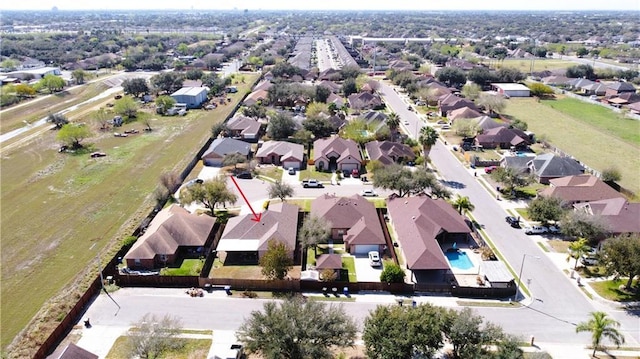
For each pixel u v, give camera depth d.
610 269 63.12
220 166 113.06
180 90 180.75
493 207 91.44
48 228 83.50
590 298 64.50
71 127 127.06
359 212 82.12
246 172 107.44
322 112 146.88
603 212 81.06
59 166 113.00
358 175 107.69
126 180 104.56
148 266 71.81
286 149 116.75
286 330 48.09
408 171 93.62
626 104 172.75
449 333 50.06
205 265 71.56
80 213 89.00
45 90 197.50
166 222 77.00
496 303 63.72
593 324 52.97
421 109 168.50
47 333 56.97
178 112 161.62
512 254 75.06
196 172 109.06
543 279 68.69
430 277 69.06
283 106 168.00
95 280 66.31
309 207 90.88
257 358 53.62
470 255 74.88
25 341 55.66
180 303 63.88
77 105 177.38
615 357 53.84
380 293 66.06
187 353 54.38
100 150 124.62
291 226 79.38
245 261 73.94
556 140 133.12
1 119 153.75
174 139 133.88
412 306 58.47
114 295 65.44
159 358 53.53
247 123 137.12
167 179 96.00
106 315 61.22
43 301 63.62
